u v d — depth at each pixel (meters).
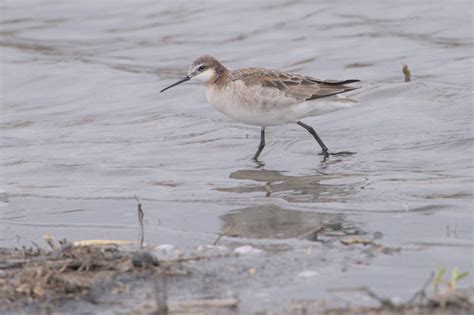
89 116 19.47
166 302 9.02
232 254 10.60
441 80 19.41
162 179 14.93
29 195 14.20
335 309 8.64
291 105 15.91
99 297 9.27
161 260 10.26
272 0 25.06
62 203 13.71
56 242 11.67
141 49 23.27
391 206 12.41
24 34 24.78
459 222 11.48
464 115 17.17
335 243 10.92
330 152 16.09
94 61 22.70
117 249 10.79
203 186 14.35
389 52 21.44
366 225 11.63
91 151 16.94
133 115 19.39
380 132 16.97
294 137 17.22
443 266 9.86
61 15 25.81
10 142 17.75
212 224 12.20
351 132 17.19
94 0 26.45
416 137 16.34
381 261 10.14
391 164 14.91
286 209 12.70
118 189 14.37
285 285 9.48
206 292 9.35
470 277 9.46
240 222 12.20
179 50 22.89
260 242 11.16
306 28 23.23
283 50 22.14
